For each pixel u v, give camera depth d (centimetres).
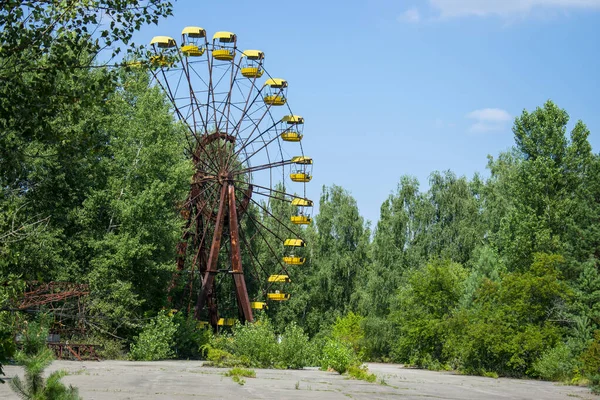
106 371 3428
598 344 4484
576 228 7112
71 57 1241
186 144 6619
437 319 6631
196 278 8738
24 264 3625
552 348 5222
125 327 5234
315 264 10275
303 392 2739
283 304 9894
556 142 7869
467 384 4103
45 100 1221
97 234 4994
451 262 8600
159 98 5506
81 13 1248
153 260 5294
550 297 5584
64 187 4678
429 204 9819
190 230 7562
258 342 4903
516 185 7906
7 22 1205
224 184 6894
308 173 7625
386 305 9000
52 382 1019
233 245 6794
